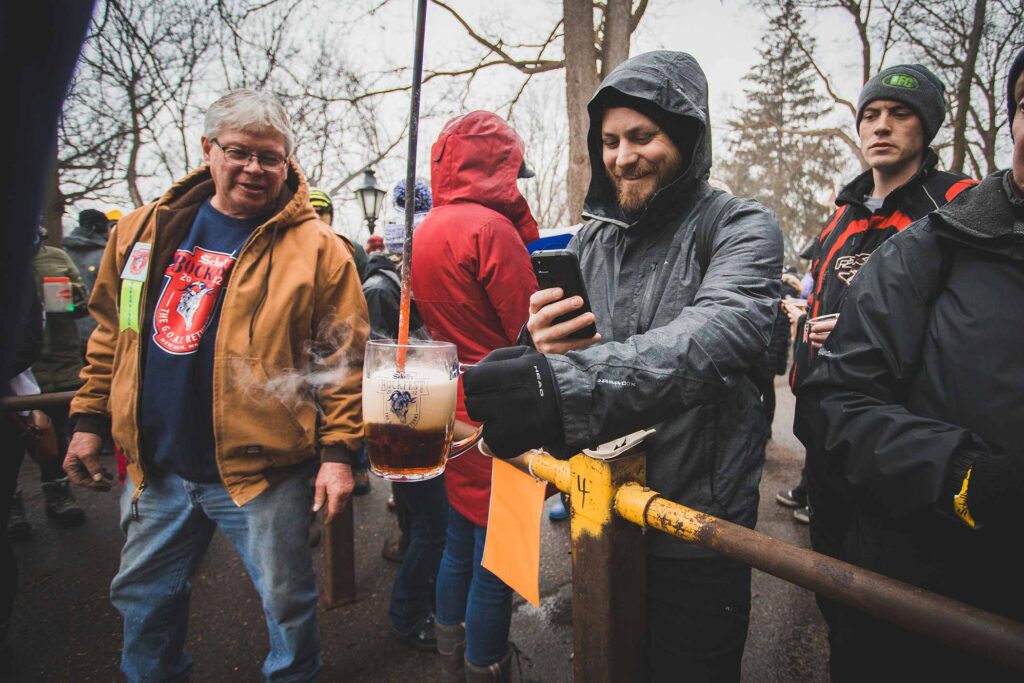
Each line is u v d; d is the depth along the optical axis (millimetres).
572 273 912
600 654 1132
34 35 287
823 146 21312
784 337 4188
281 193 1643
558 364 812
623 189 1306
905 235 1132
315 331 1610
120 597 1585
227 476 1494
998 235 982
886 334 1079
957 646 682
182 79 8633
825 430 1113
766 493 3854
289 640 1591
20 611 2484
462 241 1587
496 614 1591
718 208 1208
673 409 868
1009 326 959
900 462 951
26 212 303
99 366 1638
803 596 2613
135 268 1530
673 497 1210
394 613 2225
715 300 996
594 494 1100
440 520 2111
